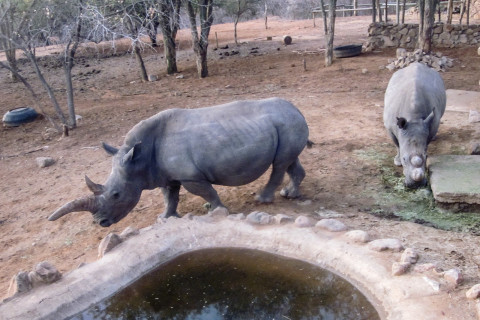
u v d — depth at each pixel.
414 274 4.34
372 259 4.63
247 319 4.32
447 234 5.68
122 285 4.77
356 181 7.50
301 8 40.56
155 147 5.99
